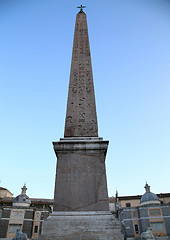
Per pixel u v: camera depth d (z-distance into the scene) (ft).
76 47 31.53
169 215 101.19
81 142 19.24
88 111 23.56
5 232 94.43
